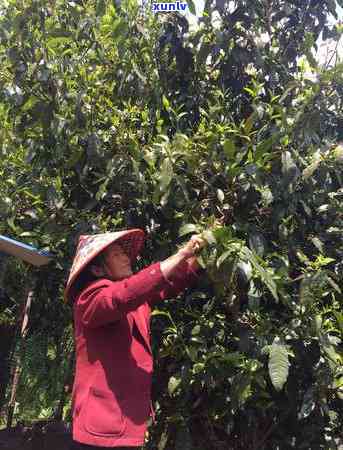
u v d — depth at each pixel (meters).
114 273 1.95
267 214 2.20
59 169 2.53
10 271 3.08
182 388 2.17
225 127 2.19
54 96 2.38
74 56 2.46
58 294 2.92
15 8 2.54
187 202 2.15
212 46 2.40
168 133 2.48
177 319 2.32
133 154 2.25
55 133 2.34
